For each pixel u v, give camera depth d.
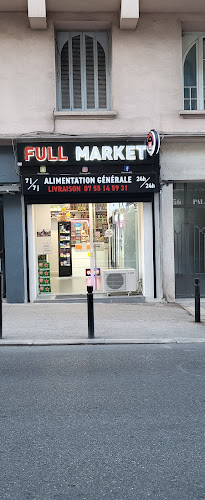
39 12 10.51
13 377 5.99
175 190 11.90
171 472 3.59
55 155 10.98
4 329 8.77
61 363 6.65
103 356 7.04
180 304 11.43
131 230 12.12
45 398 5.21
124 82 11.18
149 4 10.88
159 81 11.23
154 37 11.17
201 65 11.66
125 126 11.20
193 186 11.91
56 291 12.28
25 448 3.99
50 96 11.05
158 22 11.16
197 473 3.57
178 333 8.45
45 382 5.78
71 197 11.29
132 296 11.78
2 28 10.91
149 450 3.94
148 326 9.03
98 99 11.51
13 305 11.20
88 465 3.70
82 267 12.31
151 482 3.45
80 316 9.98
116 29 11.09
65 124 11.08
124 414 4.73
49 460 3.78
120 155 11.05
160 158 11.36
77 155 10.99
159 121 11.24
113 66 11.14
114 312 10.40
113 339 7.97
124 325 9.12
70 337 8.13
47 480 3.48
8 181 11.13
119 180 11.09
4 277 11.74
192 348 7.52
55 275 12.31
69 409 4.87
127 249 12.16
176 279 12.01
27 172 10.98
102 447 4.00
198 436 4.20
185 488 3.37
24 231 11.38
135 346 7.70
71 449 3.97
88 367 6.43
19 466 3.69
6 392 5.42
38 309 10.72
